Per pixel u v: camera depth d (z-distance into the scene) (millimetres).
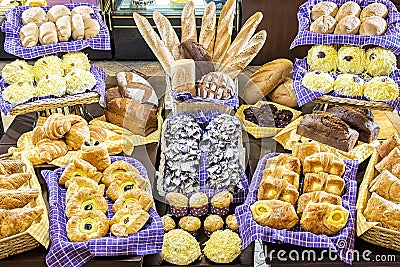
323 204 1827
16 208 1873
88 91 2586
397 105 2512
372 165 2133
